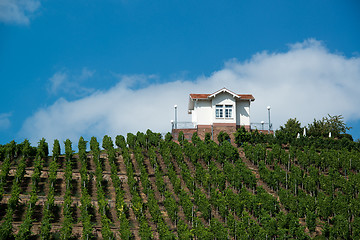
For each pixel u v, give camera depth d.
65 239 36.34
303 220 42.38
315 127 72.06
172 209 41.12
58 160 52.16
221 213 41.59
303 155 52.62
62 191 44.94
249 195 43.28
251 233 38.44
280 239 37.91
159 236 38.88
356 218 39.97
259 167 50.00
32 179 44.22
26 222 36.50
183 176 48.44
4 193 43.06
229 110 66.00
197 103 66.94
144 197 45.66
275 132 68.75
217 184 46.78
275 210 42.06
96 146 54.78
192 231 38.91
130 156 54.50
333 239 38.69
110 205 43.50
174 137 64.69
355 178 46.56
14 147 51.81
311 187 46.22
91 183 47.56
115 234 39.34
